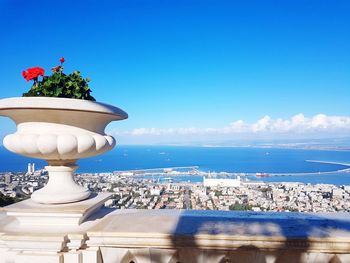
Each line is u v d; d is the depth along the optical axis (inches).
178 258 69.3
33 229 70.8
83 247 68.9
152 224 74.5
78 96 75.7
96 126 74.6
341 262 63.7
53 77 75.7
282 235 65.4
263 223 74.9
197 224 74.4
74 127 70.6
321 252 64.5
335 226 72.3
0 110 67.6
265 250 65.8
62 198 75.4
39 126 69.5
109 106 72.8
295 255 65.6
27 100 63.3
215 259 67.6
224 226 72.5
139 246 68.6
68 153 70.2
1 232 68.9
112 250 70.1
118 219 79.0
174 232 68.0
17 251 66.7
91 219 79.0
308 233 66.7
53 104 63.9
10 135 71.2
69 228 71.6
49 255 65.6
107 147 76.6
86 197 83.0
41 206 74.5
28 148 67.8
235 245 65.1
